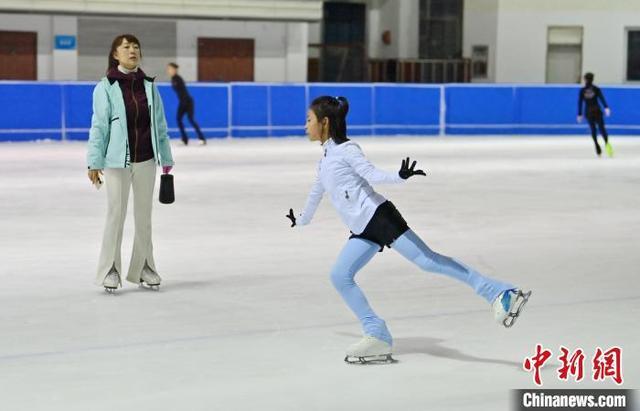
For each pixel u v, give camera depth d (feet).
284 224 77.61
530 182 107.24
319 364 39.45
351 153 38.65
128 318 47.32
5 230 74.23
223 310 48.96
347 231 74.43
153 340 43.19
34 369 38.75
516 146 155.22
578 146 156.25
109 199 52.65
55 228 75.41
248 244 68.54
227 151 144.15
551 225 77.41
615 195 96.89
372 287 54.13
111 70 52.65
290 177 111.24
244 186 102.42
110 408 34.01
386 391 35.91
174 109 163.43
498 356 40.65
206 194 95.76
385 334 39.60
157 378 37.52
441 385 36.68
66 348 41.88
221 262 61.98
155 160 52.95
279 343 42.70
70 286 54.70
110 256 52.95
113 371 38.47
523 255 64.64
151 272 53.98
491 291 38.22
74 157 132.67
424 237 71.46
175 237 71.26
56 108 155.53
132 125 52.42
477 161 130.93
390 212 38.93
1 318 47.26
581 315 47.91
